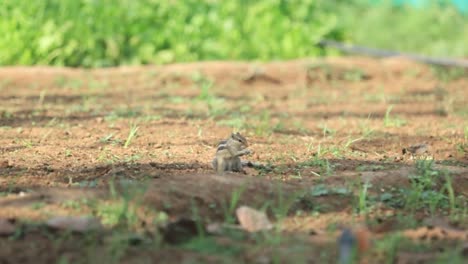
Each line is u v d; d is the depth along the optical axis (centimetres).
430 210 911
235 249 771
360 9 3127
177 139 1247
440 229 843
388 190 955
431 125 1445
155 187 898
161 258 751
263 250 773
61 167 1027
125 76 1986
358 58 2277
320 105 1695
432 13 3005
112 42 2214
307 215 879
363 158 1128
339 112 1605
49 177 965
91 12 2231
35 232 798
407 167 1055
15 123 1394
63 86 1856
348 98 1803
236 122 1411
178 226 805
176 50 2255
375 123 1464
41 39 2173
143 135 1279
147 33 2258
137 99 1719
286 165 1062
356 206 906
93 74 2005
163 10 2302
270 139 1274
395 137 1305
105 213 838
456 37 2892
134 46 2238
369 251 775
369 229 848
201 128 1355
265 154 1139
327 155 1138
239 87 1939
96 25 2228
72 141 1220
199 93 1814
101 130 1324
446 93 1888
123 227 818
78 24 2211
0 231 792
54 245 772
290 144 1227
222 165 1002
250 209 843
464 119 1526
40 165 1038
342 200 917
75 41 2197
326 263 751
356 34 2862
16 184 928
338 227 849
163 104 1658
